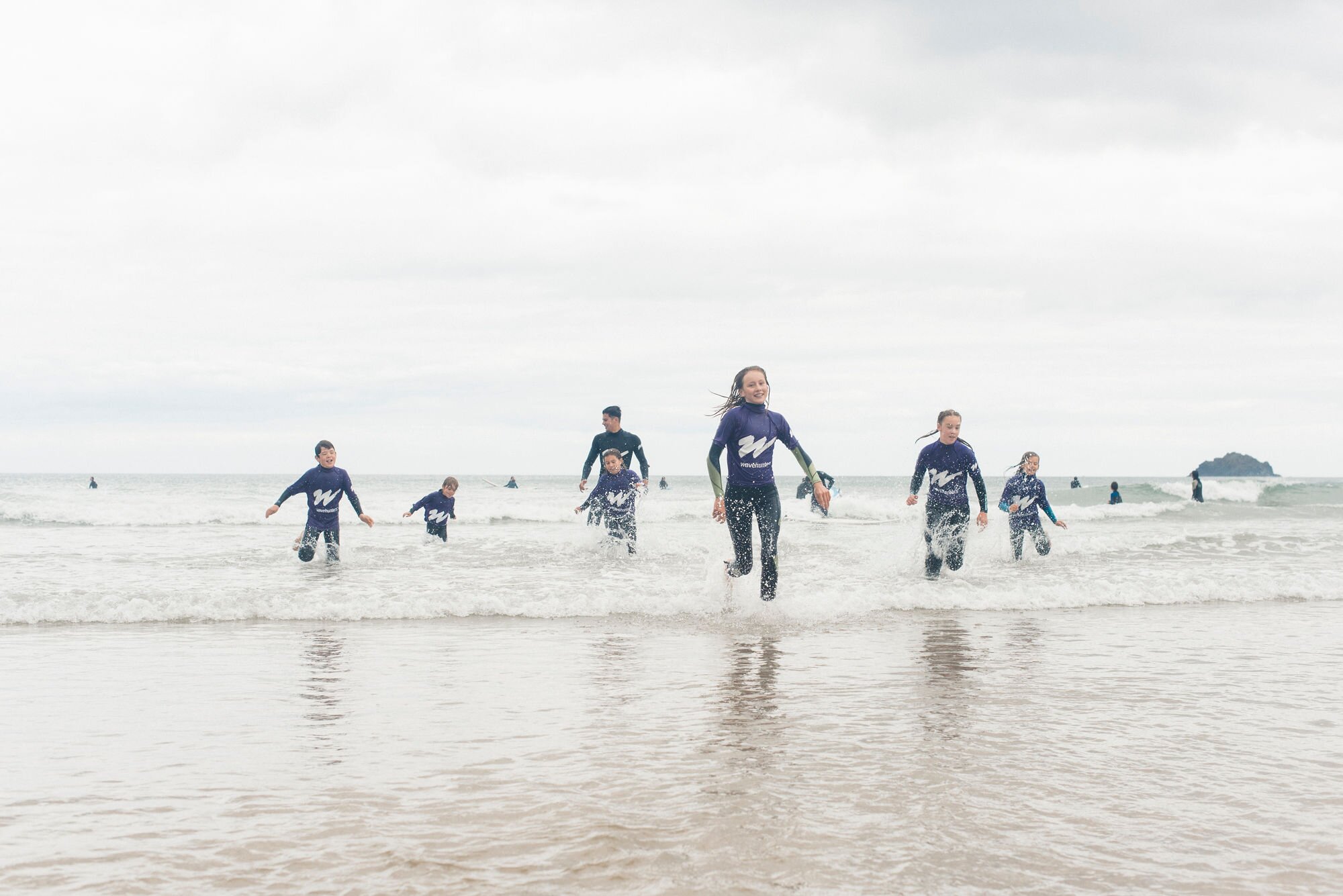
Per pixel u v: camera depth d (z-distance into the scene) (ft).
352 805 8.98
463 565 33.42
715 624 21.26
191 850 7.80
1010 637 19.60
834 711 12.97
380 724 12.22
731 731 11.85
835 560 35.70
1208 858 7.64
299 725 12.20
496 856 7.61
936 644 18.71
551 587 26.71
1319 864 7.55
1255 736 11.69
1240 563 35.47
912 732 11.82
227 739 11.51
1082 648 18.22
